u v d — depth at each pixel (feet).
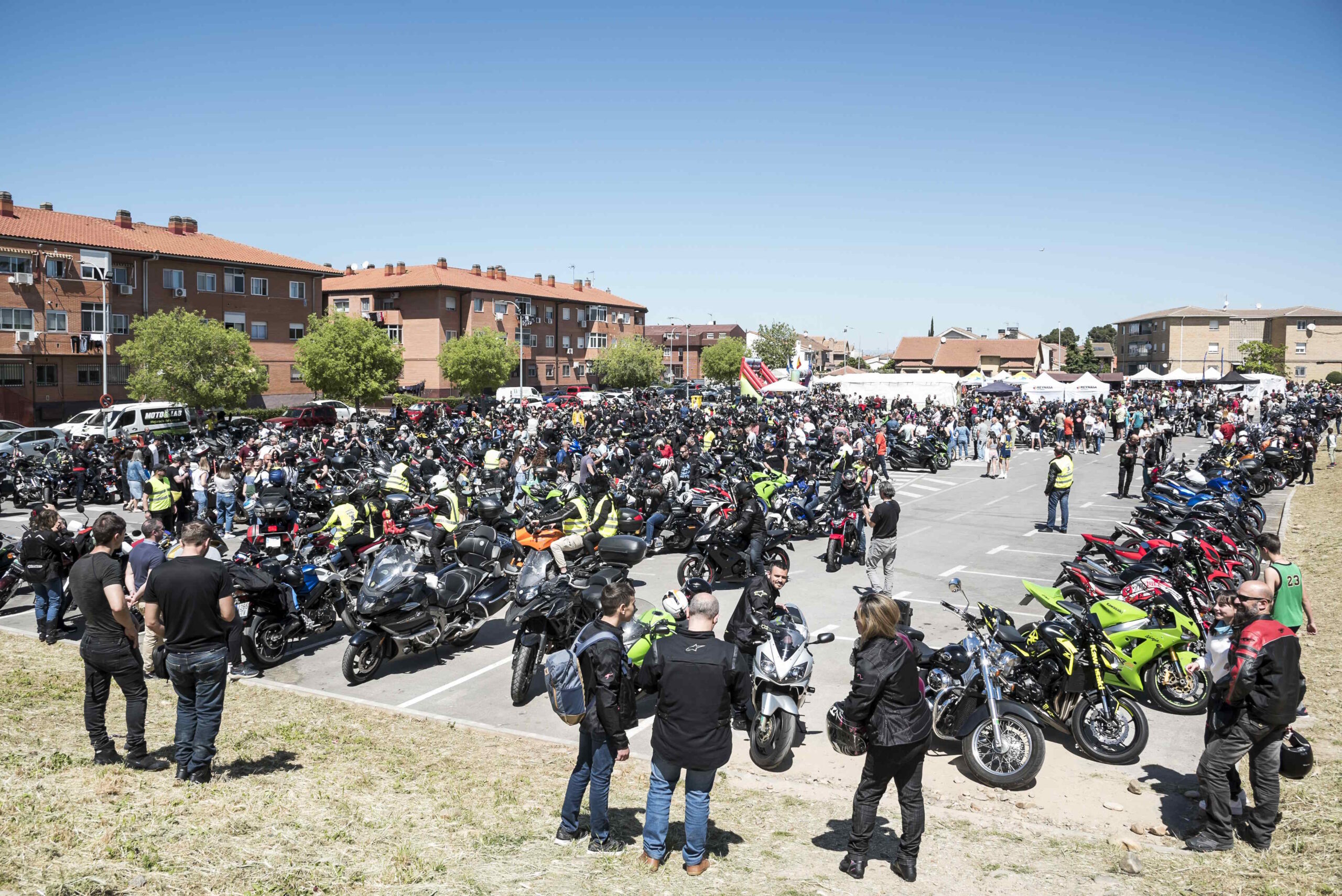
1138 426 105.29
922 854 17.85
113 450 77.25
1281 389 199.72
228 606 19.80
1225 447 82.89
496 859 16.88
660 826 16.47
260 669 31.32
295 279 189.67
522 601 29.35
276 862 16.01
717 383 344.28
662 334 470.80
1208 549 36.45
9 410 140.67
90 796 18.65
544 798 20.68
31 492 68.95
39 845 15.80
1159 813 20.18
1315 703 25.49
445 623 31.89
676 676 15.96
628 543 37.88
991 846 18.31
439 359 213.25
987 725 22.12
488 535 41.19
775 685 22.99
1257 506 56.18
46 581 33.53
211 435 98.84
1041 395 175.32
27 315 142.20
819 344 572.10
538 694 29.25
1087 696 23.61
